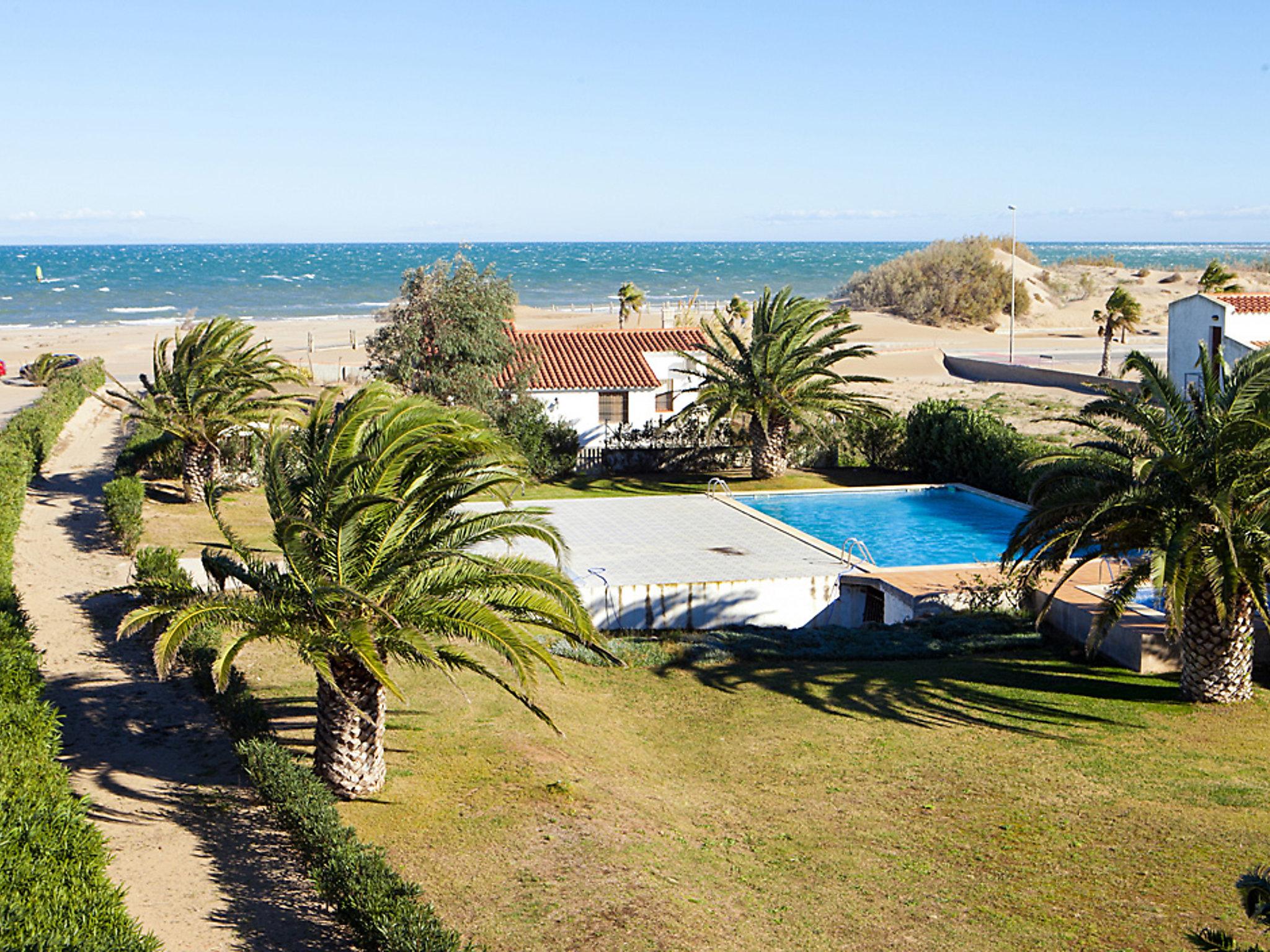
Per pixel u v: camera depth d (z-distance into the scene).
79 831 9.73
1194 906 11.23
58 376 52.44
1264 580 17.03
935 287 99.88
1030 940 10.63
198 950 9.55
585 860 11.85
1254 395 16.66
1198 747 15.82
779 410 36.44
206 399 30.25
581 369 40.66
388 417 13.06
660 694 18.66
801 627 24.17
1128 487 17.44
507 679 18.44
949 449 37.22
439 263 36.38
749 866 12.32
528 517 13.83
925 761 15.48
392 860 11.68
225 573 13.83
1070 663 20.06
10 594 19.14
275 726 15.47
